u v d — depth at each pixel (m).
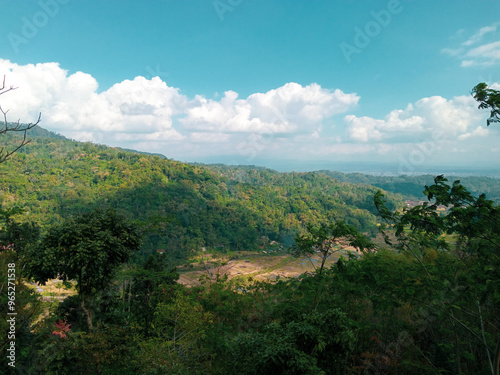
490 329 6.46
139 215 90.31
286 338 5.77
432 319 7.30
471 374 6.32
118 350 9.77
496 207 4.27
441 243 5.91
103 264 10.61
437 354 6.86
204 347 9.88
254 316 10.20
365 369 6.79
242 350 5.87
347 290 7.41
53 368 8.98
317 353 5.94
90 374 9.42
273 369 5.27
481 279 5.10
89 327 10.70
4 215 15.48
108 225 11.33
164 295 13.92
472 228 4.51
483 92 4.37
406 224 5.38
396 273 6.39
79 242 10.20
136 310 14.29
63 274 10.56
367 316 8.38
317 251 8.75
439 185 4.86
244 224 107.94
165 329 11.14
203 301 12.48
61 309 14.05
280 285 10.75
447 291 5.76
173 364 8.45
